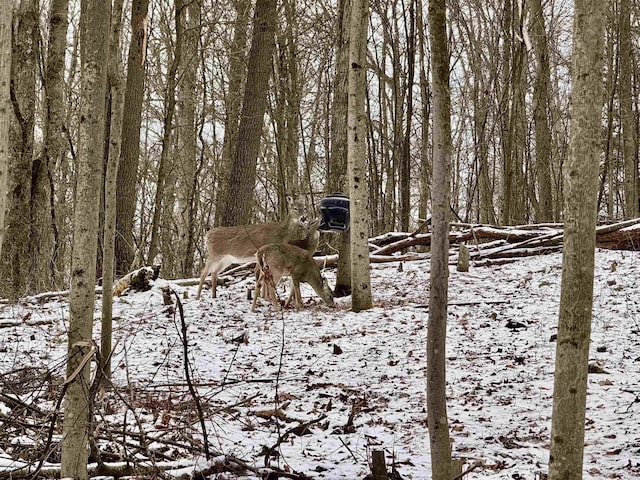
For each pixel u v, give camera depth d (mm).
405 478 5270
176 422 6301
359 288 13125
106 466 5008
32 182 16672
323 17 26875
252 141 19922
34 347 10422
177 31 17344
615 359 9281
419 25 27438
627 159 27656
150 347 10562
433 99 4406
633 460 5738
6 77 5262
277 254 13328
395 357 9961
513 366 9188
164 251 26781
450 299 13609
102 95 4672
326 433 6664
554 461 3656
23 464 5098
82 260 4582
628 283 13805
